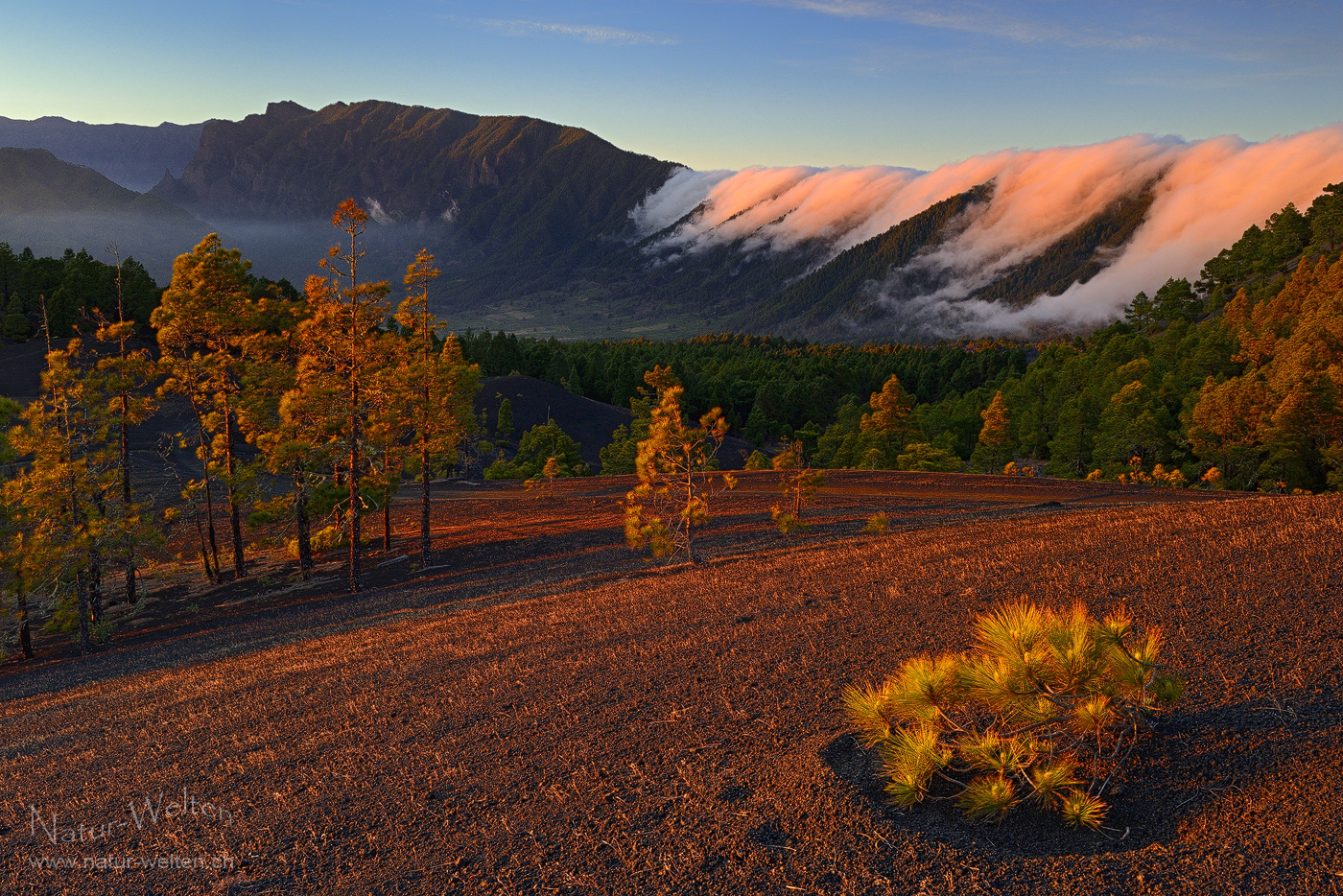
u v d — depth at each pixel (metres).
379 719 10.68
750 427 138.50
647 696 9.72
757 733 7.82
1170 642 8.03
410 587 29.78
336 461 33.19
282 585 32.97
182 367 32.09
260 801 8.38
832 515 36.09
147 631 28.19
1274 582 9.24
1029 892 4.71
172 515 34.16
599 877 5.73
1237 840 4.79
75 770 10.99
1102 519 17.47
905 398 92.31
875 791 6.07
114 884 6.96
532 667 12.20
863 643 10.36
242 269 33.47
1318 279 102.69
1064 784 5.28
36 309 110.56
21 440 24.88
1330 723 5.74
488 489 58.91
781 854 5.57
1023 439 101.56
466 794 7.62
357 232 29.31
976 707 7.09
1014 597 11.17
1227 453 65.38
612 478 61.34
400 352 32.22
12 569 24.84
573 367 156.88
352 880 6.32
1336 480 55.34
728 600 15.20
